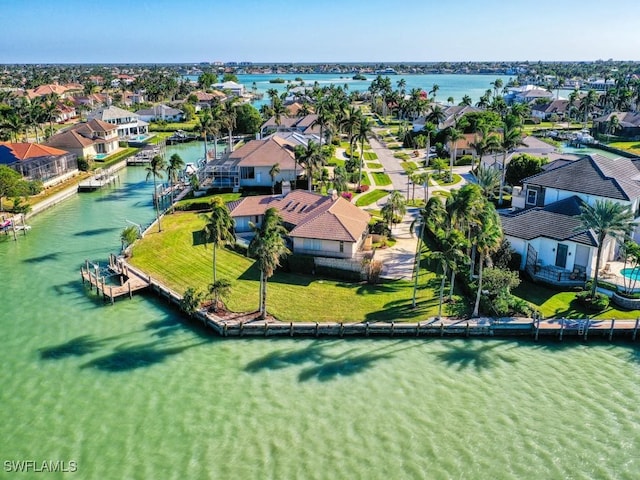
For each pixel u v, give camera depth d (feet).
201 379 139.64
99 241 244.01
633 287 177.58
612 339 160.25
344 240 201.16
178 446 116.47
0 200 291.58
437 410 128.26
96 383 137.59
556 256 194.59
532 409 128.98
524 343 158.92
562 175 224.53
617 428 122.62
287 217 233.14
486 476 108.78
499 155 336.70
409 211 276.00
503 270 180.04
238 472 109.29
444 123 503.61
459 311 170.09
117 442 117.39
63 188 329.93
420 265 205.05
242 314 168.96
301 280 193.67
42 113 519.60
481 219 162.50
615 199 202.49
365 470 110.01
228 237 180.45
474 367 146.10
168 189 336.08
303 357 150.20
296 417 125.49
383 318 166.50
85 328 164.86
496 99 648.38
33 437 118.62
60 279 201.16
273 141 334.44
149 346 155.22
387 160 415.44
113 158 430.20
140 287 188.03
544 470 110.52
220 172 319.88
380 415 126.31
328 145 443.73
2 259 221.46
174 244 229.66
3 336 159.22
